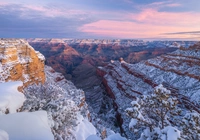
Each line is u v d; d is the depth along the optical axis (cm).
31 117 842
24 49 2864
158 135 918
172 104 1055
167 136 848
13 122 754
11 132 694
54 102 1236
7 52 2367
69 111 1245
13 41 2753
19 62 2575
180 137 835
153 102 1126
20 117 802
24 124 764
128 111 1057
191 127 913
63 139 1077
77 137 1329
